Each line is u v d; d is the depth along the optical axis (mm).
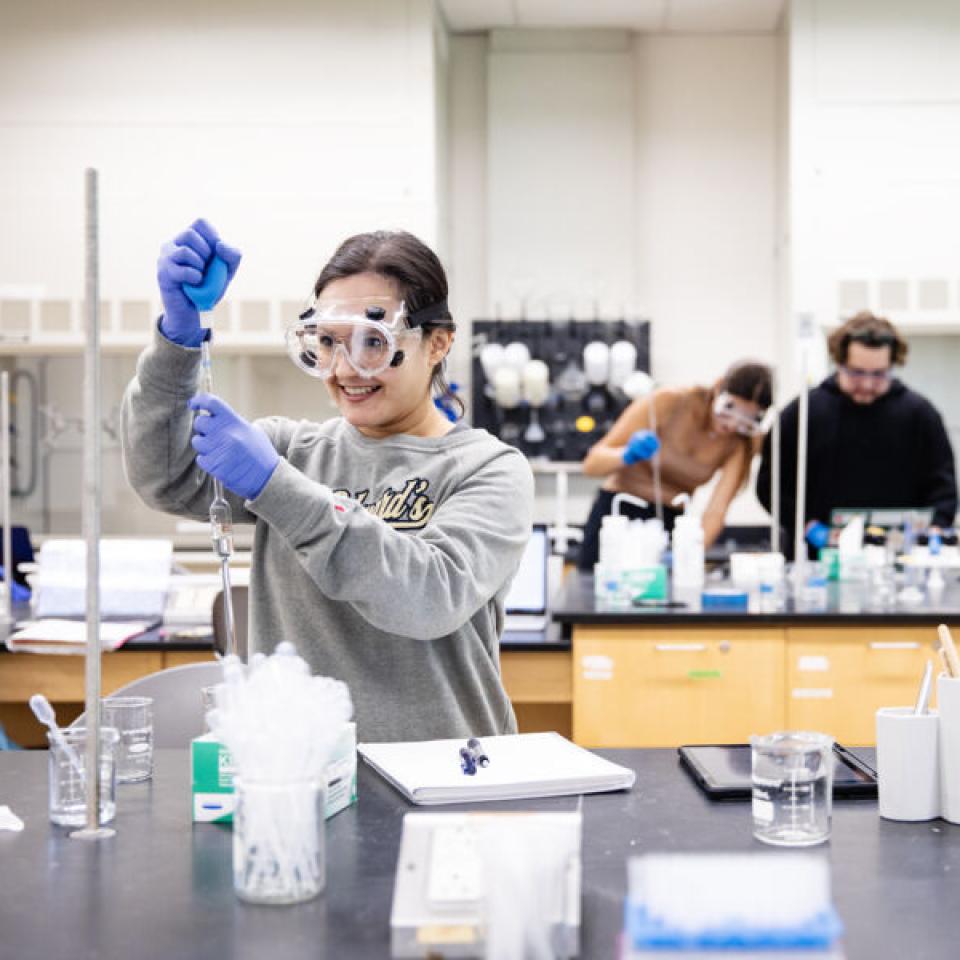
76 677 3346
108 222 5449
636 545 3596
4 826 1278
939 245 5395
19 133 5449
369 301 1545
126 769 1470
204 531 5617
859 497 4383
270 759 1049
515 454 1673
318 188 5445
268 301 5449
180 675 2045
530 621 3500
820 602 3469
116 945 965
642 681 3293
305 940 972
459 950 926
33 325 5457
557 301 6199
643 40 6316
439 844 1009
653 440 4148
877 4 5414
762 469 4523
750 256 6293
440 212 5844
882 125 5418
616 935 982
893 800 1304
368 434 1737
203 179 5453
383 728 1591
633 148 6273
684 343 6320
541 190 6234
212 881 1110
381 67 5441
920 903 1052
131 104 5449
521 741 1549
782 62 5961
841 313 5422
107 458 5723
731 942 812
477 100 6336
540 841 934
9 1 5457
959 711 1279
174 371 1535
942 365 5750
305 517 1362
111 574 3543
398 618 1408
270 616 1678
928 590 3783
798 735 1281
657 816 1305
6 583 3600
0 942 974
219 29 5453
